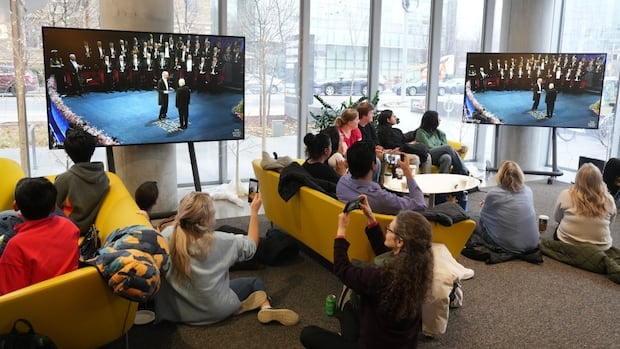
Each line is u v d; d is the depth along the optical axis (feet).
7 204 11.12
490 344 8.74
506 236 12.67
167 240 8.76
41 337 5.93
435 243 9.28
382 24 22.12
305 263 12.28
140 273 6.52
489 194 12.93
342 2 21.15
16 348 5.83
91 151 10.60
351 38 21.65
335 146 13.47
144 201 10.71
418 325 6.73
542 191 20.12
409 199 9.80
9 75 15.99
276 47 20.24
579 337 9.05
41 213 6.77
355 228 9.35
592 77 19.95
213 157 20.49
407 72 23.15
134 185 15.51
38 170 17.03
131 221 8.79
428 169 17.89
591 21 22.54
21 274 6.48
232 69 15.37
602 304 10.37
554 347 8.70
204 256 8.71
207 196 8.73
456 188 13.11
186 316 8.99
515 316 9.78
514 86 21.13
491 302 10.39
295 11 20.24
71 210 10.32
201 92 15.01
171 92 14.55
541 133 24.11
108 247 6.99
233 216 16.20
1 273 6.46
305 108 21.06
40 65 16.29
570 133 23.98
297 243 12.43
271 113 20.72
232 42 15.19
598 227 12.38
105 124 13.79
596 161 20.04
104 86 13.57
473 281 11.43
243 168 20.83
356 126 16.78
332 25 21.16
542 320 9.64
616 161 16.98
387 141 18.61
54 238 6.76
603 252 12.03
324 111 20.58
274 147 21.12
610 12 21.75
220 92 15.30
